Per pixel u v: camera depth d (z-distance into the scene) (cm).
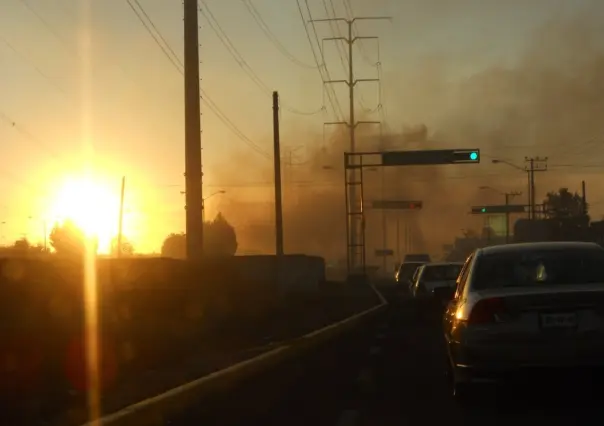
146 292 2252
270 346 1556
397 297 3847
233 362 1322
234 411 1009
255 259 4175
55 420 826
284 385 1222
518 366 872
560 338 864
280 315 2533
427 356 1548
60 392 992
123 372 1199
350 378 1285
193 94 2514
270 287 3684
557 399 1014
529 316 875
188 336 1766
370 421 919
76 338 1485
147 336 1678
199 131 2511
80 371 1162
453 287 1202
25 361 1198
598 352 857
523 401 1005
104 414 858
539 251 992
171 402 951
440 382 1198
